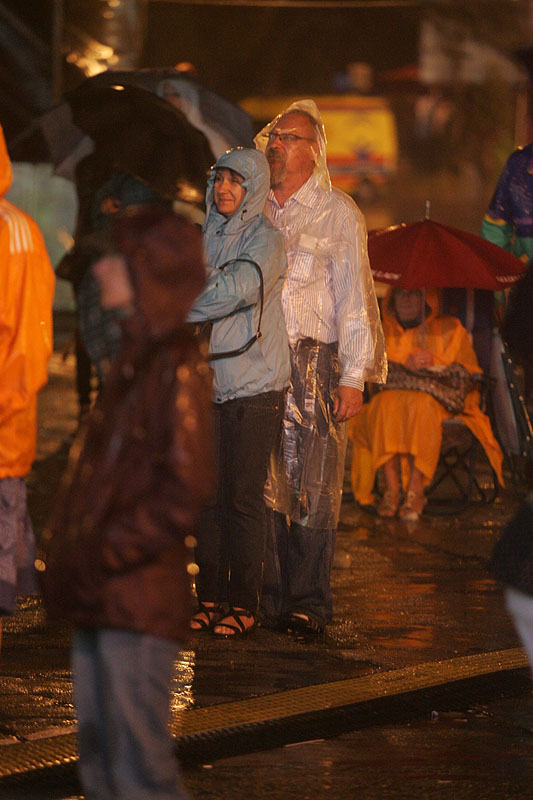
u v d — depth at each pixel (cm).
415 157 7625
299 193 1392
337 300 1402
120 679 778
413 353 2034
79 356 2652
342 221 1394
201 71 6106
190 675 1245
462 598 1577
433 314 2073
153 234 773
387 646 1363
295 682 1234
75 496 785
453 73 6925
